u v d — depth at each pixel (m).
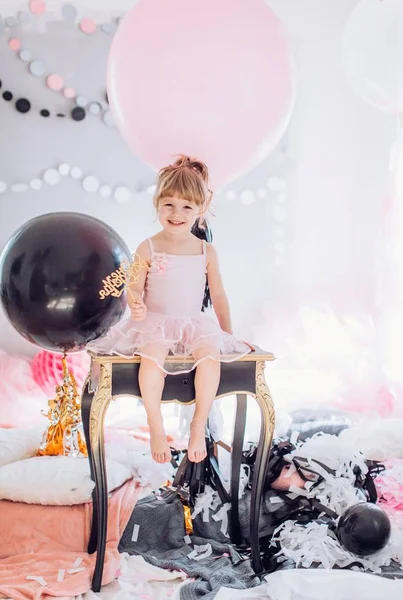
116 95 2.17
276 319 3.36
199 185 1.85
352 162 3.42
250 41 2.06
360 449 2.31
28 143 3.16
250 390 1.79
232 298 3.38
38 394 2.91
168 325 1.81
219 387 1.76
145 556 1.90
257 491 1.83
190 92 2.03
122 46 2.12
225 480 2.20
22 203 3.18
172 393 1.74
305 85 3.34
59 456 2.20
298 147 3.37
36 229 2.14
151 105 2.07
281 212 3.38
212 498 2.09
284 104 2.18
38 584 1.73
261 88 2.08
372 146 3.41
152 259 1.90
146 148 2.16
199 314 1.89
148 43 2.05
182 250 1.94
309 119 3.36
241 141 2.13
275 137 2.23
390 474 2.25
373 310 3.43
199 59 2.02
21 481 2.00
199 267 1.93
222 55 2.03
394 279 3.34
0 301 2.24
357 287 3.45
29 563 1.84
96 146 3.21
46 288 2.10
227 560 1.89
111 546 1.91
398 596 1.65
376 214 3.44
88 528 1.93
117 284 2.02
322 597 1.65
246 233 3.37
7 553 1.91
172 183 1.83
